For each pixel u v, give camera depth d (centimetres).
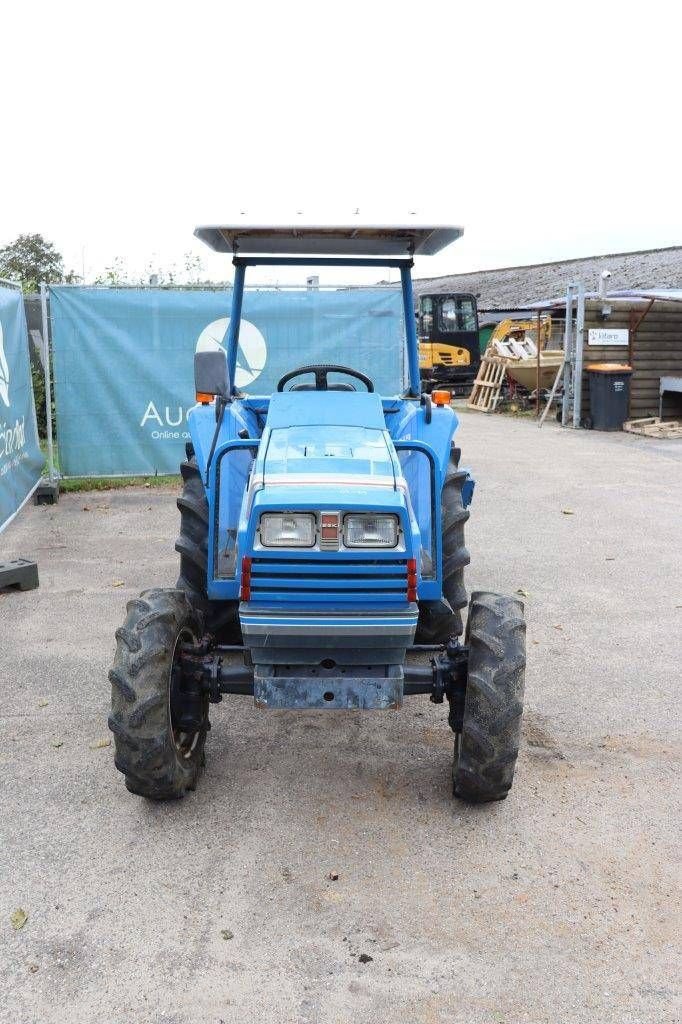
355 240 447
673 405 1582
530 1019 251
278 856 322
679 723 426
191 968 269
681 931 286
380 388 963
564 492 956
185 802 357
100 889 304
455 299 2284
